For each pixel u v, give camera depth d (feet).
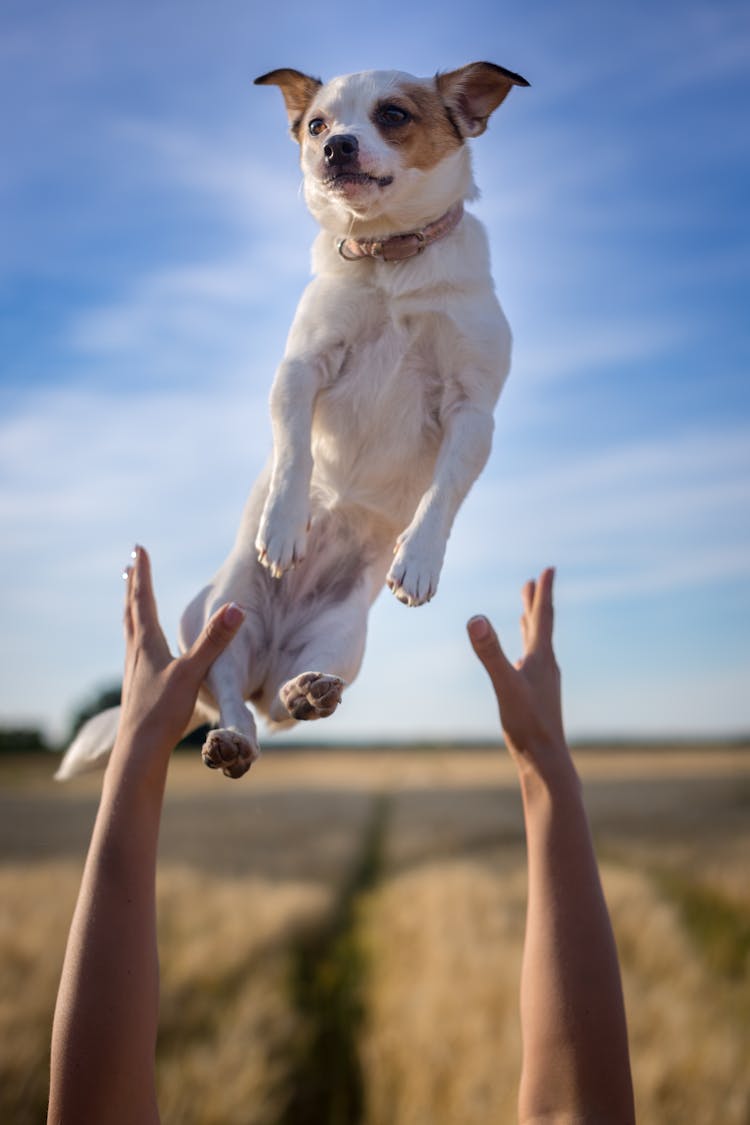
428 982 27.91
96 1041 5.94
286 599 11.67
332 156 10.81
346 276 11.23
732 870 52.13
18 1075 21.42
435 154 11.35
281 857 62.64
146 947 6.22
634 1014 25.62
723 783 127.03
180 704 6.70
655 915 35.01
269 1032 25.55
